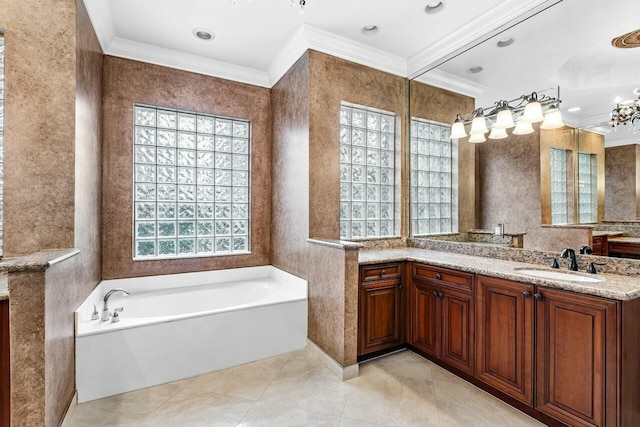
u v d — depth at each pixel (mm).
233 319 2500
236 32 2744
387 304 2623
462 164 2822
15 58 1835
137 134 3074
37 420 1471
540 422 1787
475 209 2711
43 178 1877
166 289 3131
